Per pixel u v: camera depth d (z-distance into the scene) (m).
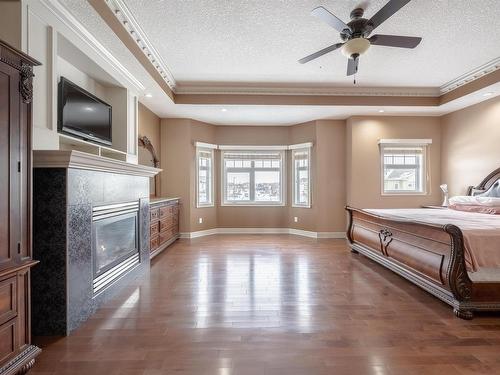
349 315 2.40
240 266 3.84
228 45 3.40
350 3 2.62
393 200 5.71
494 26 3.00
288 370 1.69
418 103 5.01
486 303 2.32
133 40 3.07
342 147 5.95
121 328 2.19
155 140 5.55
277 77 4.42
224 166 6.52
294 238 5.86
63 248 2.09
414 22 2.92
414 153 5.73
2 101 1.45
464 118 5.10
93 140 2.96
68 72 2.87
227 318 2.35
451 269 2.31
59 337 2.06
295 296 2.81
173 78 4.45
